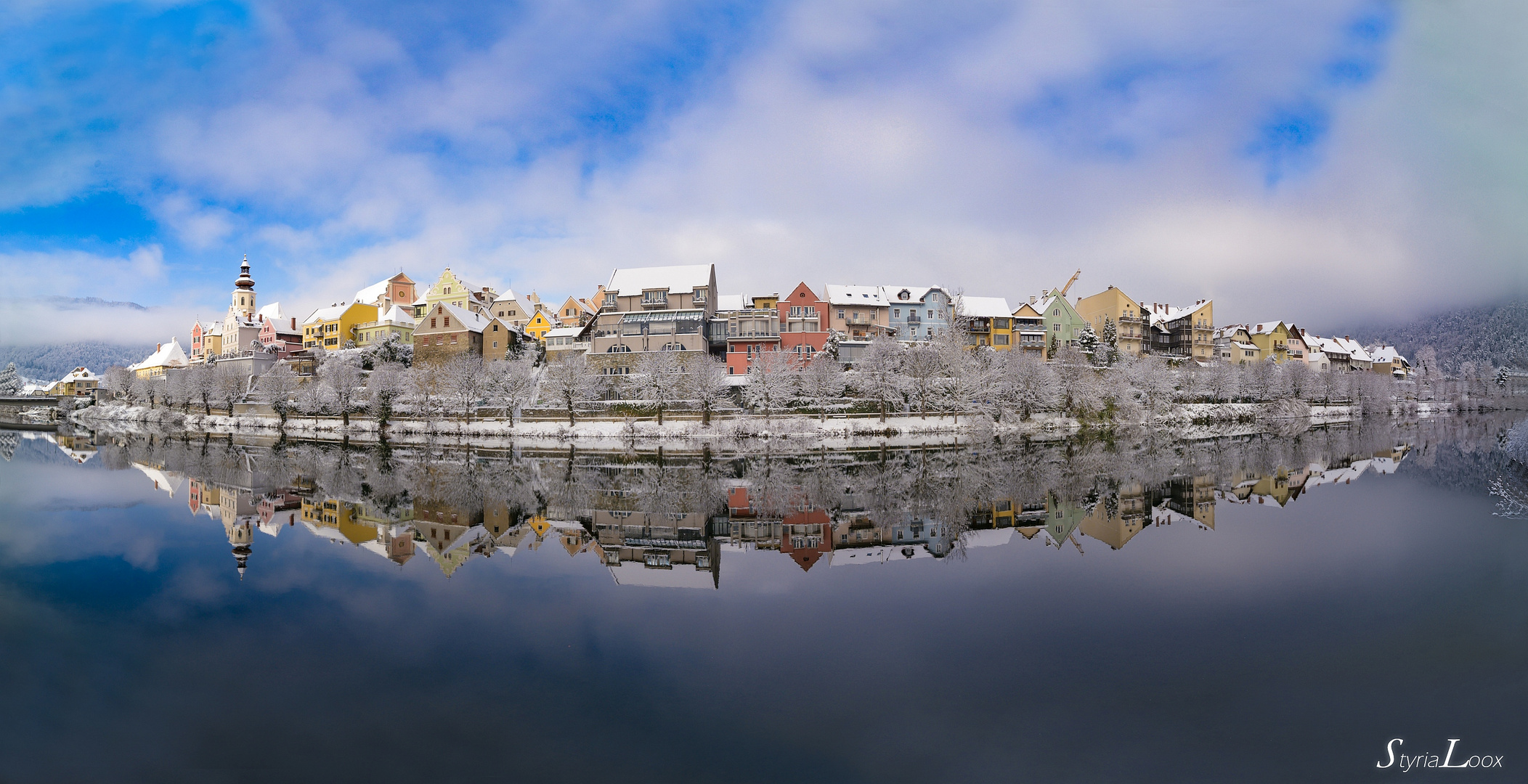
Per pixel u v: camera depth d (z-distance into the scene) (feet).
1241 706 63.72
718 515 153.48
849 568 106.83
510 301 510.17
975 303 476.54
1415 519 141.18
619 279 432.25
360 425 357.00
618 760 55.47
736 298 466.70
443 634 81.05
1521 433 241.96
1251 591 94.68
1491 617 84.12
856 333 437.17
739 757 56.08
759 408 323.57
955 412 327.88
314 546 124.98
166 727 61.05
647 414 331.57
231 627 83.71
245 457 279.08
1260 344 609.42
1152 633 79.97
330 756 56.44
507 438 324.80
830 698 65.41
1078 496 173.27
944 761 55.52
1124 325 514.68
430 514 156.56
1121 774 54.24
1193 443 306.76
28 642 78.89
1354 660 72.69
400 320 494.18
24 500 175.01
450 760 55.98
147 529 140.15
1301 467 225.56
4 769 54.65
